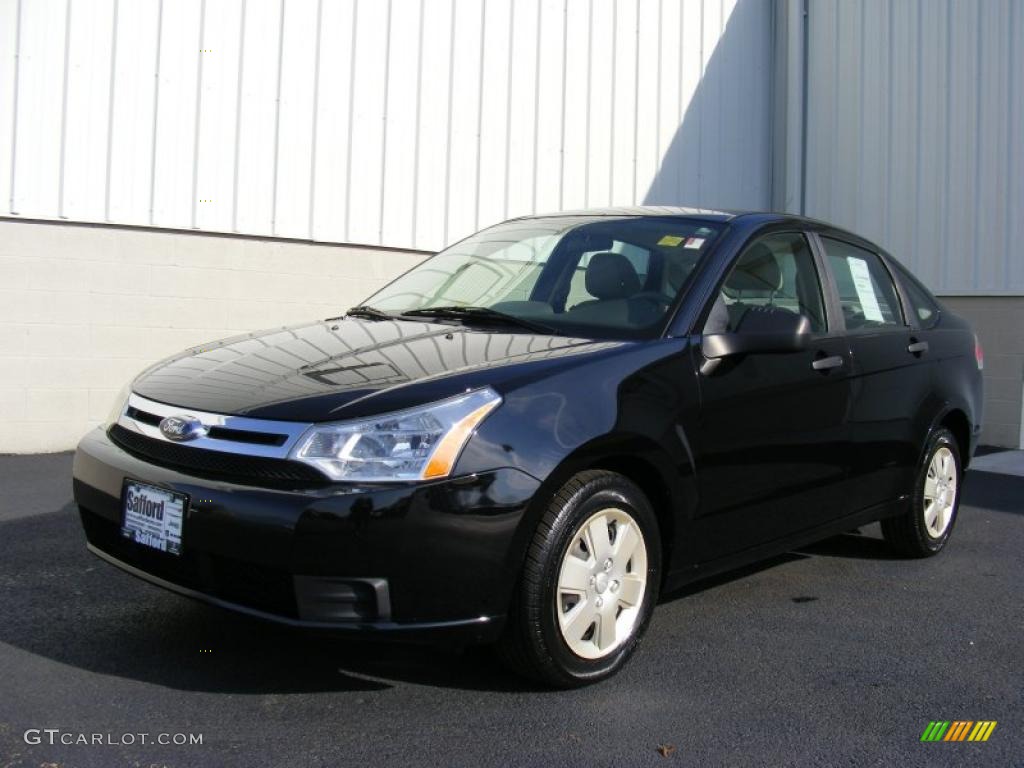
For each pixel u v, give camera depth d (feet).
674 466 11.39
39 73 23.17
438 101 28.50
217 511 9.62
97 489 10.98
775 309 12.69
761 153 36.60
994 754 9.80
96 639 11.85
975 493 22.94
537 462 9.98
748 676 11.55
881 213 32.58
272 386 10.56
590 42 31.63
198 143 24.97
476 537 9.62
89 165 23.77
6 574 14.24
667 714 10.41
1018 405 28.60
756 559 13.10
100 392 24.20
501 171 29.91
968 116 29.91
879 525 18.60
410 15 27.84
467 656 11.71
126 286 24.35
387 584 9.40
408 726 9.86
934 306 17.99
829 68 34.50
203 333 25.34
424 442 9.57
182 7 24.58
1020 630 13.48
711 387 11.94
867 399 14.75
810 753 9.67
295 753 9.22
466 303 13.80
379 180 27.63
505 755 9.34
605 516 10.79
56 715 9.80
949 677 11.73
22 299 23.30
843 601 14.64
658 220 14.40
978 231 29.60
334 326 13.16
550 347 11.38
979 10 29.55
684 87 34.19
